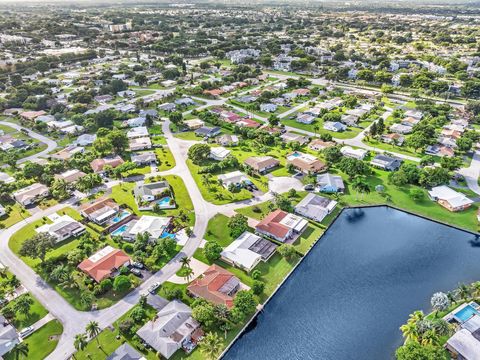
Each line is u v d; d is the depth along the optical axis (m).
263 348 92.75
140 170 178.50
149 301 102.94
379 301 106.25
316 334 96.62
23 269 117.25
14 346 88.75
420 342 86.75
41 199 155.88
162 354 86.75
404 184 160.75
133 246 122.75
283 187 161.00
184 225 136.25
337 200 151.12
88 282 108.69
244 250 119.38
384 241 130.12
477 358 82.06
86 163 181.12
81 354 88.31
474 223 135.12
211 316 93.44
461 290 100.00
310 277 114.69
